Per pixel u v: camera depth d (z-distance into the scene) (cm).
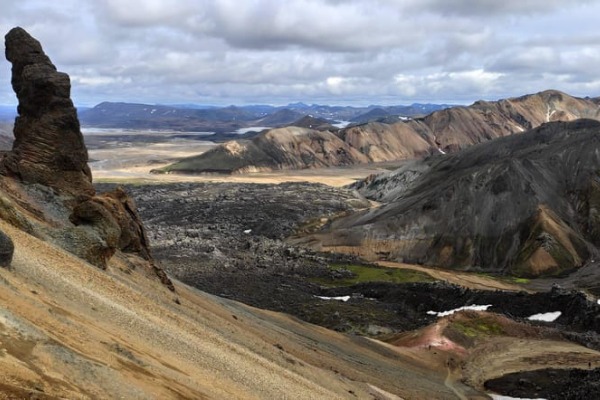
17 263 3088
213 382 3153
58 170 6569
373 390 6103
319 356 6731
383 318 13275
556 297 13462
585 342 10662
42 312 2470
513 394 7844
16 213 4572
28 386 1741
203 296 7575
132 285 5066
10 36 6906
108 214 5531
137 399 2170
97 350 2420
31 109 6662
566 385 7900
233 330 5622
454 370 9038
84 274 3994
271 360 5028
